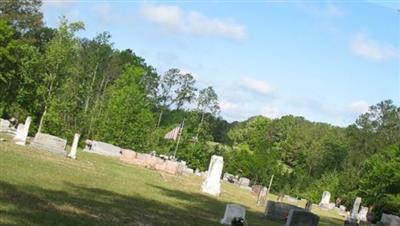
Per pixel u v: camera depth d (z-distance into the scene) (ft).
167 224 65.16
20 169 82.53
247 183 258.37
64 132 211.61
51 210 55.31
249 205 134.00
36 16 310.65
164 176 158.10
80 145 218.59
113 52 369.50
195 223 72.49
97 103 273.33
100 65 357.41
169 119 341.41
